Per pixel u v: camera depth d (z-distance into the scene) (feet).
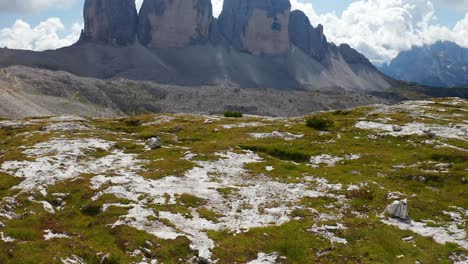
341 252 78.59
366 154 164.04
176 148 173.88
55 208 104.01
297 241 82.07
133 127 270.87
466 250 79.87
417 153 160.25
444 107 272.31
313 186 122.42
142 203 103.45
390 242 81.92
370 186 120.78
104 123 295.48
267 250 79.46
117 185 116.67
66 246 75.36
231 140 198.39
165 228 88.43
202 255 76.64
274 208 103.50
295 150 173.37
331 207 104.06
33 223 89.86
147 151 173.88
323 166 153.58
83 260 72.08
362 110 286.66
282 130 220.02
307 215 97.71
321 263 74.95
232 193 115.24
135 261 73.31
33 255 68.33
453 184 126.21
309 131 214.90
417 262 74.79
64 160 152.66
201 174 134.82
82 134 214.28
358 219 94.27
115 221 90.89
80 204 105.09
